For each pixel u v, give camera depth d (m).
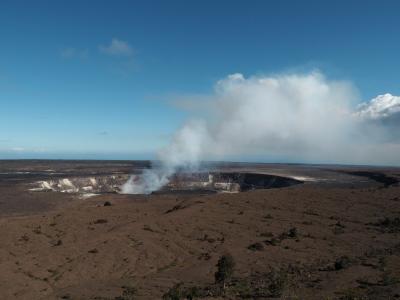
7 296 46.28
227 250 64.25
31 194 135.12
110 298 42.53
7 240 71.44
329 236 72.38
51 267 57.75
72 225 82.06
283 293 37.91
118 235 72.38
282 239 70.81
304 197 106.81
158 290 45.16
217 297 38.53
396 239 68.56
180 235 74.06
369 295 35.72
